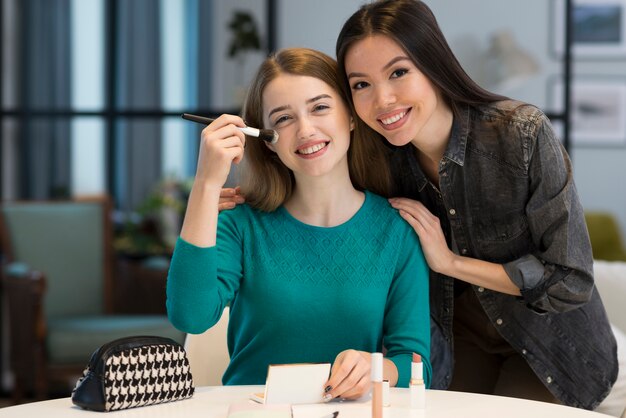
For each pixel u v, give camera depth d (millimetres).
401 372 1825
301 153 1895
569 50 4914
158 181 5656
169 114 5430
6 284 4461
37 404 1653
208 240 1770
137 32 5617
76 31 5625
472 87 1971
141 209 5301
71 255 4863
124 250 5254
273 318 1899
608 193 7938
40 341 4277
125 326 4375
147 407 1634
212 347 2143
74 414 1582
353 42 1887
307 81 1889
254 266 1936
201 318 1785
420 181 2129
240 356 1936
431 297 2197
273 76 1902
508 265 1984
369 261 1942
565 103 4875
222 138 1776
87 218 4949
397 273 1983
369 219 1997
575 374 2127
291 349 1902
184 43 5586
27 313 4293
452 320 2203
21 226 4797
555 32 4996
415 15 1882
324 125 1893
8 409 1618
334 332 1897
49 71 5625
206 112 5547
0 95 5605
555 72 5176
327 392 1625
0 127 5602
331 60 1959
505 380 2248
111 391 1596
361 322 1900
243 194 2018
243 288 1947
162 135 5660
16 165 5621
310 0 5059
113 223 5434
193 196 1771
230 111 5512
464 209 2059
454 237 2096
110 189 5652
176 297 1772
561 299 1960
